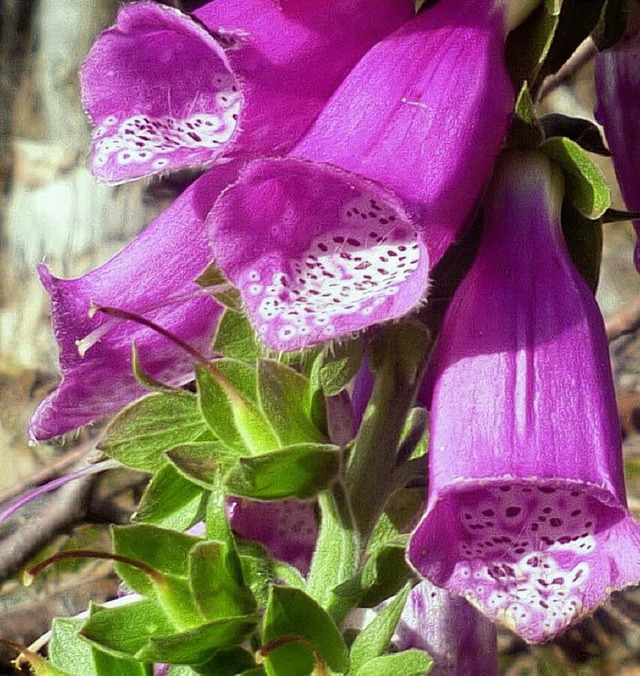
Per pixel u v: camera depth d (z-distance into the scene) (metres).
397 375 0.16
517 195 0.16
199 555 0.14
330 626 0.14
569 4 0.16
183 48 0.15
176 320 0.16
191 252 0.16
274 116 0.15
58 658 0.16
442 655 0.19
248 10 0.15
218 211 0.13
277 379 0.15
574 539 0.14
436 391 0.15
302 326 0.13
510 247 0.15
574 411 0.14
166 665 0.18
